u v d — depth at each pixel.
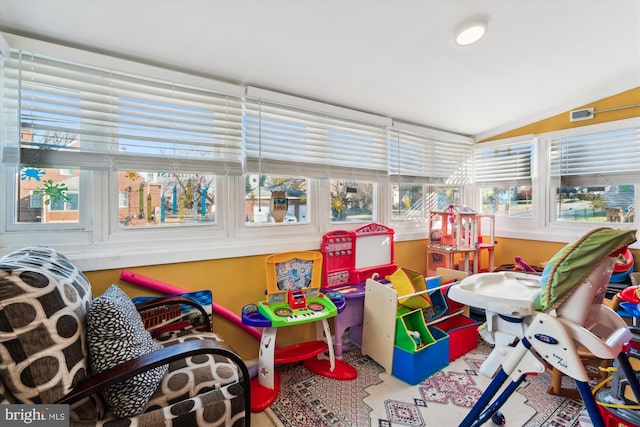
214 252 1.86
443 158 3.09
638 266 2.32
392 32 1.58
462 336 2.16
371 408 1.60
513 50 1.81
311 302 1.89
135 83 1.65
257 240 2.07
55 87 1.47
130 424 0.94
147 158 1.66
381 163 2.61
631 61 2.02
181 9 1.33
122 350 0.98
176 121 1.75
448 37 1.66
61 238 1.54
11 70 1.36
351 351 2.23
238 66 1.78
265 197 2.14
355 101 2.31
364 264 2.41
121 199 1.68
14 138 1.36
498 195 3.19
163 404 1.09
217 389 1.11
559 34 1.70
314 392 1.75
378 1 1.37
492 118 2.85
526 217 2.98
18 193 1.46
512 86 2.26
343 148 2.39
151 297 1.63
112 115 1.59
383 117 2.58
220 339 1.54
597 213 2.56
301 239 2.21
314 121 2.26
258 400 1.63
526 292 1.35
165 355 0.97
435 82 2.12
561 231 2.73
